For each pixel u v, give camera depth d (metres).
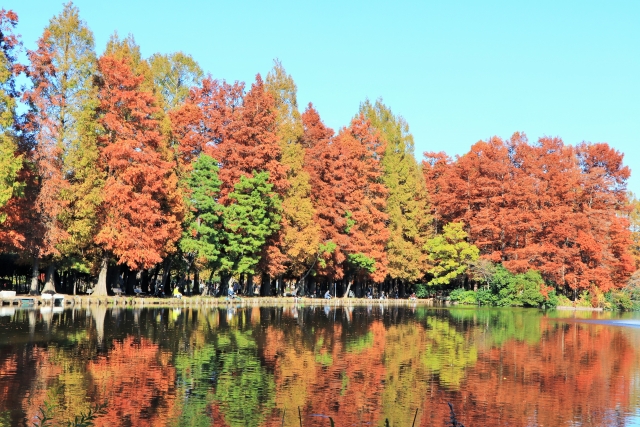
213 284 102.12
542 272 96.06
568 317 72.06
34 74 56.53
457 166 110.12
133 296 67.56
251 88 80.62
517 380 29.78
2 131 52.28
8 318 45.62
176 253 72.25
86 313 51.47
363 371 30.56
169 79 87.38
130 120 62.78
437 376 30.08
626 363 35.16
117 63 60.88
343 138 101.50
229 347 35.91
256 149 78.00
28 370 27.89
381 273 97.12
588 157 105.38
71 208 58.28
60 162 57.31
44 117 56.03
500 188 103.50
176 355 32.69
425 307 86.88
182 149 77.00
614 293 95.44
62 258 60.47
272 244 79.69
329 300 88.31
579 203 102.19
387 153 108.88
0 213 50.25
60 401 23.41
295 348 36.72
